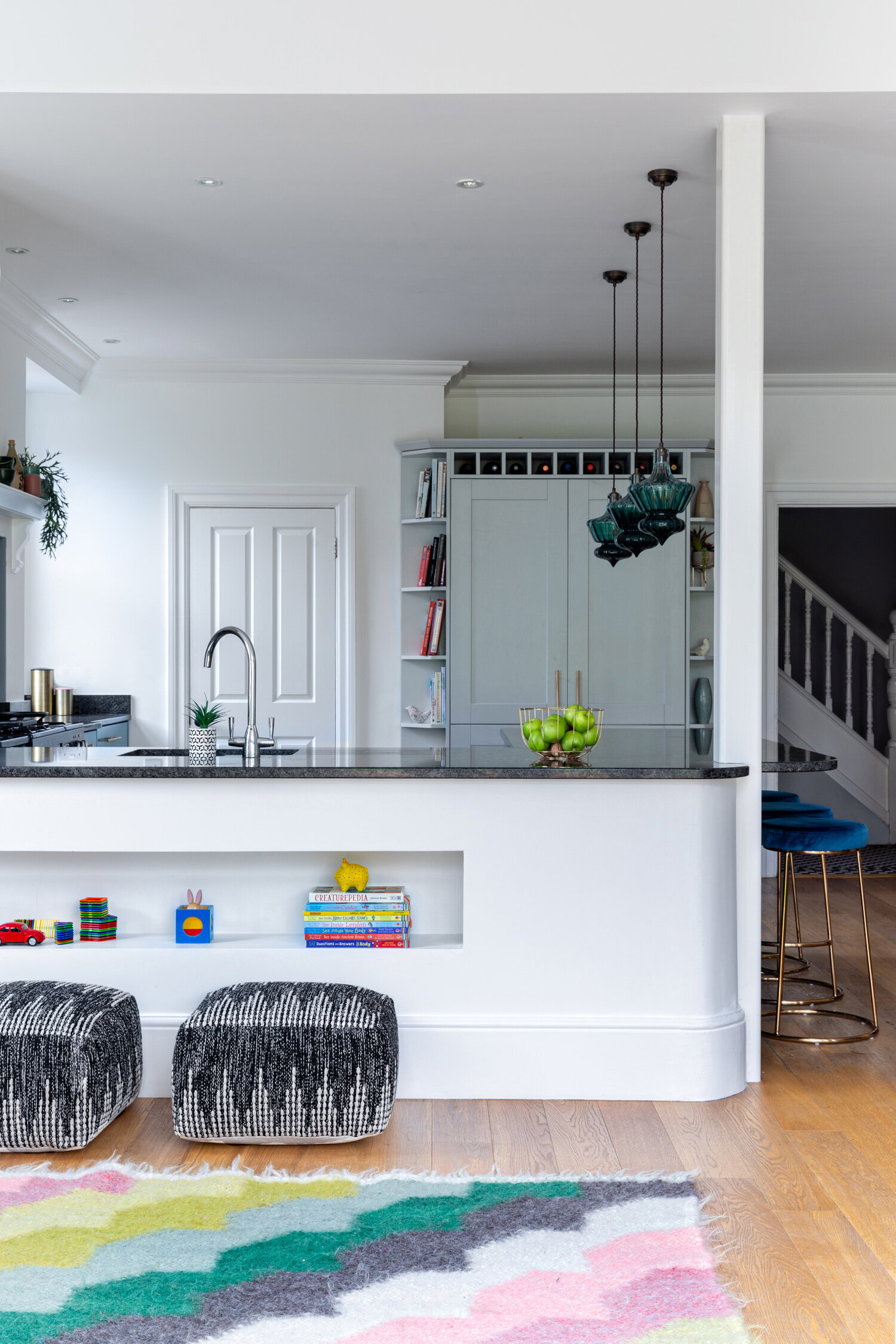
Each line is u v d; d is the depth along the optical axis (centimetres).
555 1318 221
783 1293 230
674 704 642
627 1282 234
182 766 347
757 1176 287
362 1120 297
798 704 793
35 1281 234
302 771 342
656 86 325
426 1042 344
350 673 655
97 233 440
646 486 388
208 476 654
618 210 414
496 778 342
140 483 653
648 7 323
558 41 324
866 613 888
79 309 542
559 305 537
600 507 641
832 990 451
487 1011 346
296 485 654
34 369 588
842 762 792
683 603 643
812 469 680
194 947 349
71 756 406
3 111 337
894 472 681
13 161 374
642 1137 313
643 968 346
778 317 554
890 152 365
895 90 324
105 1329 217
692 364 647
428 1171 288
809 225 430
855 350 617
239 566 657
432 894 369
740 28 323
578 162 372
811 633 884
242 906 368
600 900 346
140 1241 251
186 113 338
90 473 651
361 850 347
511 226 432
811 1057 380
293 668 657
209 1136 299
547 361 645
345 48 325
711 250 458
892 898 636
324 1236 253
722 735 358
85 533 652
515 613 639
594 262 473
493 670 639
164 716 655
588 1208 267
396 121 343
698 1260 243
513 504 640
